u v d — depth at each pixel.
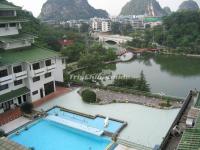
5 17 42.72
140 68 89.56
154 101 41.84
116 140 30.45
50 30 121.81
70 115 38.03
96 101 42.56
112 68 87.31
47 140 31.28
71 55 83.06
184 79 74.31
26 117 37.53
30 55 42.25
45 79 45.31
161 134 31.27
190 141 20.67
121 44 150.88
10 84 39.41
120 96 44.78
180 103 40.62
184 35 140.12
